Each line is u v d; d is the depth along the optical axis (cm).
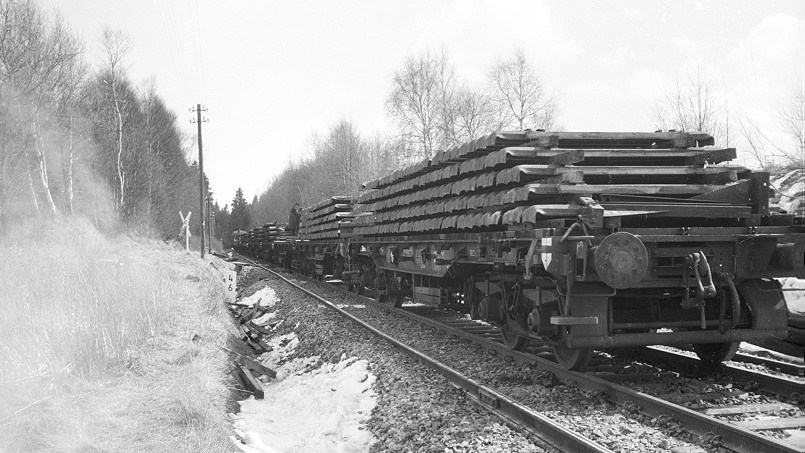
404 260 1433
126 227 3794
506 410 618
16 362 623
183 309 1173
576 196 731
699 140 811
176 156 6012
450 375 765
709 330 723
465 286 1141
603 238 674
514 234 790
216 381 791
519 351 897
